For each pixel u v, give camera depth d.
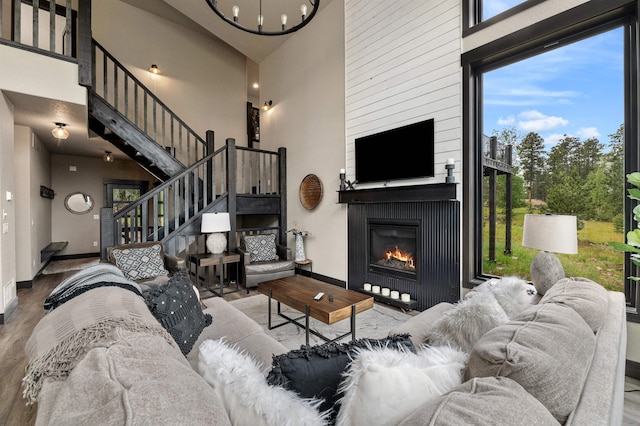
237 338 1.85
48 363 0.86
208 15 4.98
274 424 0.72
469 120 2.97
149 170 5.32
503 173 2.89
